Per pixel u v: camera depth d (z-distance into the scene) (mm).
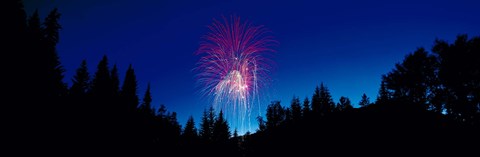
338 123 21438
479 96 17609
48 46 26172
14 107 20203
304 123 25375
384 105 21594
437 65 20359
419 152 14398
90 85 40469
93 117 31594
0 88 19875
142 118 43812
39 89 23656
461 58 18672
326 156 17797
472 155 13219
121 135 34500
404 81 21828
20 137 19562
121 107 40344
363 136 17875
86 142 26969
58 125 24281
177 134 50500
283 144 23062
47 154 21156
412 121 17547
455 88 18703
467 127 16172
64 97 28938
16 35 22562
